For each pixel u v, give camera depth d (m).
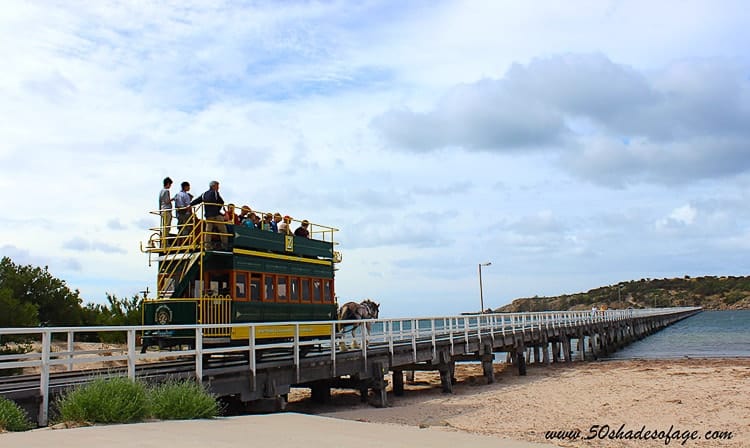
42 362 11.07
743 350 51.09
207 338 16.25
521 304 178.62
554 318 42.00
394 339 22.45
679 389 23.66
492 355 29.72
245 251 17.42
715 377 27.39
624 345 61.25
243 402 16.05
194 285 16.97
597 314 52.19
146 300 17.05
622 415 18.39
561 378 30.08
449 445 9.55
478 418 18.33
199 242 16.80
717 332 82.31
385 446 9.04
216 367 16.16
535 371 34.91
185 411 11.23
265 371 15.88
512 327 33.09
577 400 21.73
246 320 17.19
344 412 19.61
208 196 17.02
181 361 19.59
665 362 37.59
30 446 7.80
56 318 38.41
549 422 17.39
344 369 19.30
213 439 8.87
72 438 8.47
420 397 23.91
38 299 37.88
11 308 30.41
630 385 25.45
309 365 17.50
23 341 29.70
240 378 15.06
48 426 10.17
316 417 12.38
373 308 26.94
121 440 8.41
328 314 21.30
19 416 10.16
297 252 19.88
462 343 27.41
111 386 10.80
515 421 17.67
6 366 10.48
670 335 78.31
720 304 199.25
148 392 11.39
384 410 20.09
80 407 10.18
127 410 10.41
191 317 16.20
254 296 17.72
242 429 10.04
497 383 28.81
